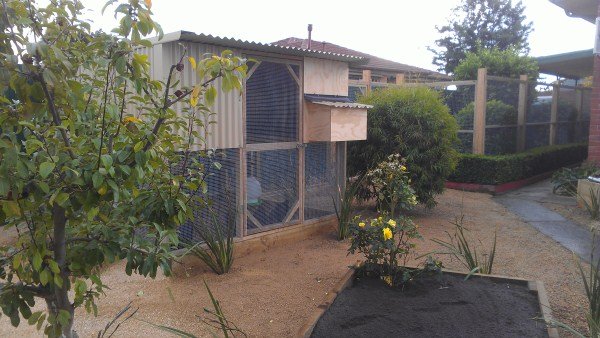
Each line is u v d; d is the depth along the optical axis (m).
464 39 37.44
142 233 2.80
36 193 1.97
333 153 6.98
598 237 6.92
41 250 2.07
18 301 2.20
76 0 2.29
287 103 6.14
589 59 13.83
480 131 11.22
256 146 5.77
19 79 1.94
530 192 10.85
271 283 4.92
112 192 2.07
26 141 1.97
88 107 2.33
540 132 13.98
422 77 17.19
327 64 6.56
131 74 2.25
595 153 10.11
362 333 3.54
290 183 6.32
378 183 5.89
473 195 10.49
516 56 13.73
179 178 2.49
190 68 5.01
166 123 2.45
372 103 8.10
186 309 4.32
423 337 3.49
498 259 5.88
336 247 6.20
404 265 4.68
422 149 7.96
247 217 5.82
